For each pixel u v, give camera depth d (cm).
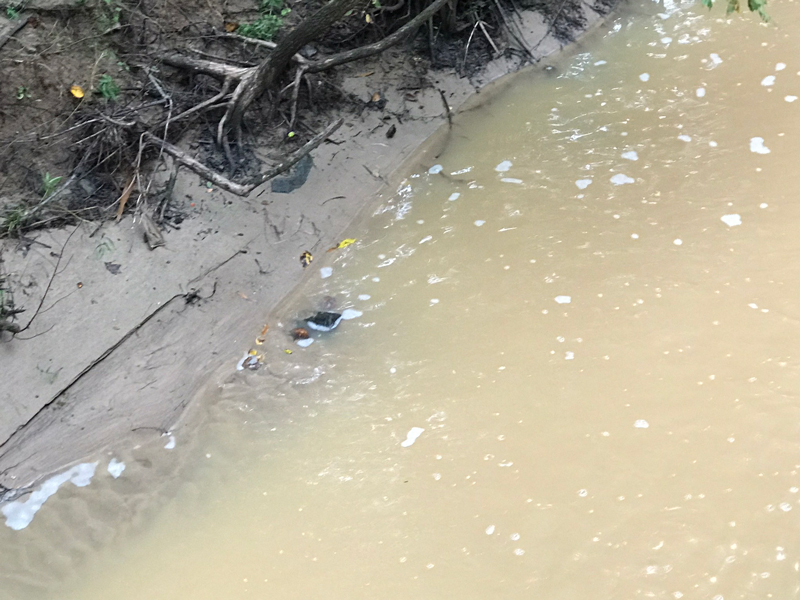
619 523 421
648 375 466
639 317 488
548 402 462
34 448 463
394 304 512
